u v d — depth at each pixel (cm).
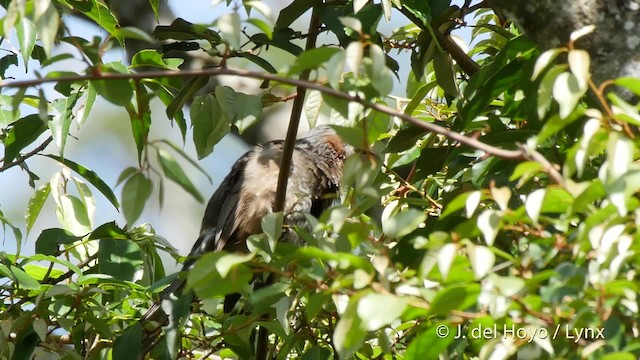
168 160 451
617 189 393
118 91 464
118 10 1041
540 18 525
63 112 668
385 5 603
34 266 726
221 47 677
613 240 394
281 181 670
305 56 437
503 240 537
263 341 658
